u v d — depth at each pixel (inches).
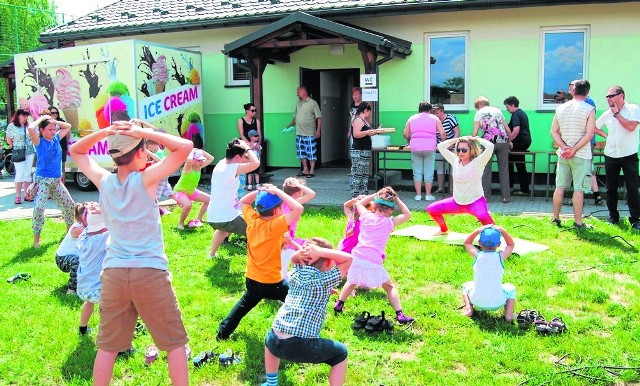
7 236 332.2
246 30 557.3
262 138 498.0
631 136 310.7
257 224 179.0
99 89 486.3
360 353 173.9
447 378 157.6
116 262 131.9
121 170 135.2
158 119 498.0
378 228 202.5
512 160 442.9
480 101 410.0
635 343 175.5
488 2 450.0
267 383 146.9
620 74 449.1
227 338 184.5
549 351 173.0
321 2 516.4
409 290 229.5
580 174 309.7
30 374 164.6
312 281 141.2
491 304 192.2
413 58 501.0
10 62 636.1
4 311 210.8
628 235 300.8
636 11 439.2
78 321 201.2
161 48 499.8
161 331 135.4
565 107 310.2
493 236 194.5
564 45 464.1
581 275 242.8
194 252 287.7
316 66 546.0
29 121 524.4
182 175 326.0
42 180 303.9
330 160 599.5
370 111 402.6
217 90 579.8
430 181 415.5
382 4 478.6
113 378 162.4
